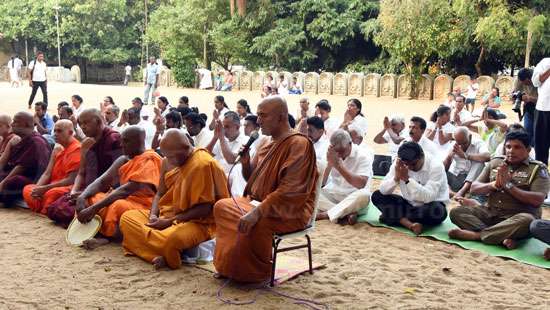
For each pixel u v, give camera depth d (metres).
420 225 6.20
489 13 23.88
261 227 4.45
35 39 43.00
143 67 44.31
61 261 5.20
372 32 31.16
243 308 4.24
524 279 4.92
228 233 4.58
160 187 5.38
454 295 4.57
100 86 32.28
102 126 6.26
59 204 6.21
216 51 35.19
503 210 5.84
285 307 4.27
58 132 6.65
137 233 5.19
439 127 8.73
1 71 39.84
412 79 25.91
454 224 6.34
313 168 4.49
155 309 4.21
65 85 32.56
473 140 7.51
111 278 4.79
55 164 6.75
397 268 5.19
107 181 5.78
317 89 29.23
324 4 33.00
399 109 20.97
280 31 33.97
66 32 41.91
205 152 5.09
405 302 4.40
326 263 5.26
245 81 31.58
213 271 4.94
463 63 27.83
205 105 21.77
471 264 5.32
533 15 23.08
